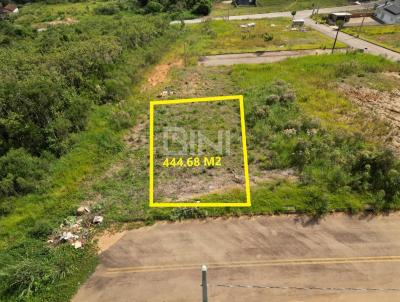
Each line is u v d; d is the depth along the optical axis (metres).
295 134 15.09
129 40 27.17
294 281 9.21
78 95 18.12
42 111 15.22
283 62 25.92
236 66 25.38
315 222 11.02
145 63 25.55
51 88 15.90
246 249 10.19
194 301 8.84
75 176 13.59
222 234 10.76
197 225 11.15
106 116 17.55
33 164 13.45
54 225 11.39
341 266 9.57
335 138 14.66
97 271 9.74
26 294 9.04
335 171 12.47
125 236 10.88
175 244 10.50
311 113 17.53
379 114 17.80
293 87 20.78
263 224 11.03
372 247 10.10
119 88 19.95
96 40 25.77
